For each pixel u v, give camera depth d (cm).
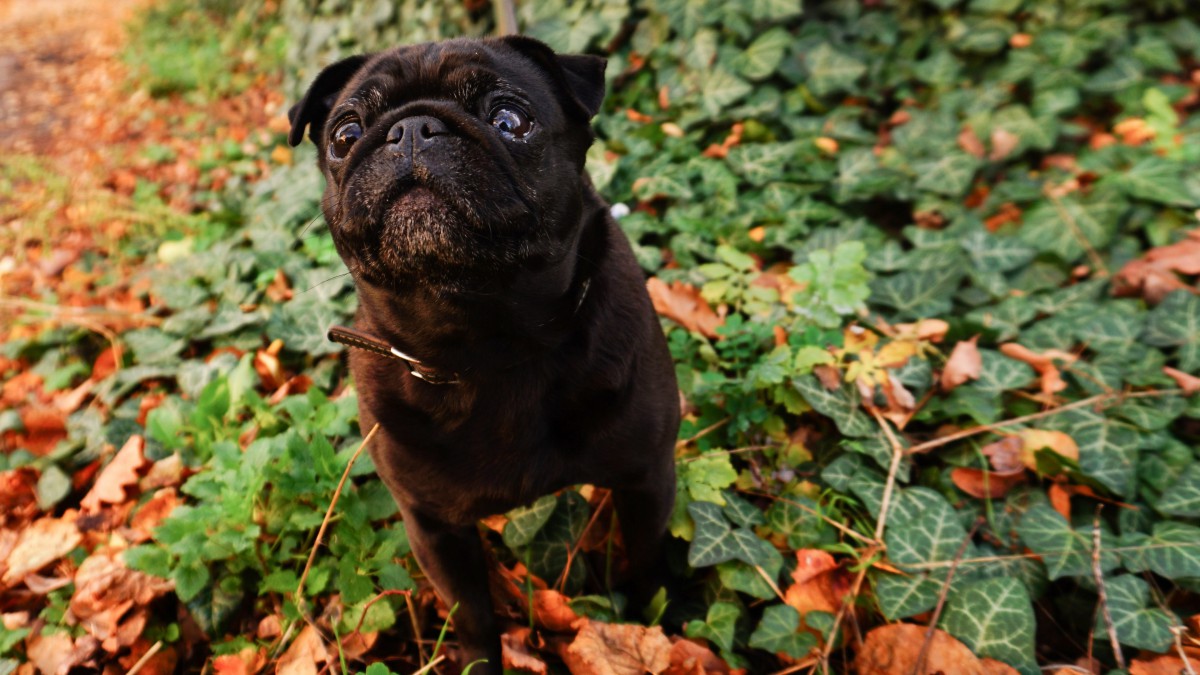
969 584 65
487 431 59
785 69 108
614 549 74
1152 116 100
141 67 203
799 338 80
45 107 201
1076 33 108
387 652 69
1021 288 90
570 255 58
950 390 79
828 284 80
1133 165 95
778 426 78
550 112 57
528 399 59
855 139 104
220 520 69
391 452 61
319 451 71
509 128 55
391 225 52
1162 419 73
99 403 89
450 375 58
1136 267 86
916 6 114
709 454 75
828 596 67
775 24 111
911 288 87
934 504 71
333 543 70
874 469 75
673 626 70
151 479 79
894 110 112
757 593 67
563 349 59
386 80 57
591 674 62
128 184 143
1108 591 64
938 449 77
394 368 60
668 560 73
